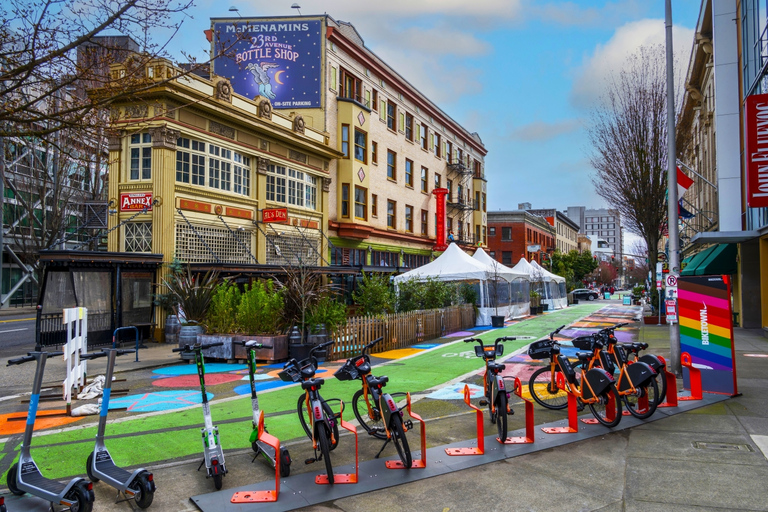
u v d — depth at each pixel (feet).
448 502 16.26
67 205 94.02
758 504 15.46
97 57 26.27
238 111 67.46
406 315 57.11
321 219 89.10
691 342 30.30
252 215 72.28
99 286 51.90
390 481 17.85
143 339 56.18
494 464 19.47
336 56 94.02
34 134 22.89
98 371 39.52
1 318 88.07
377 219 107.34
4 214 105.50
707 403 27.50
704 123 90.07
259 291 46.91
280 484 17.71
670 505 15.58
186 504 16.25
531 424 21.66
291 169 81.61
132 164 59.52
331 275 83.87
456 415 27.17
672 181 35.58
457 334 67.92
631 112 74.74
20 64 22.36
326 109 90.33
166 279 56.75
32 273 106.11
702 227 92.17
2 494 16.81
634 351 27.02
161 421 26.00
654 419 24.75
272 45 88.74
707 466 18.53
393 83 113.80
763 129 43.04
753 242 66.03
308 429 22.24
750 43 59.57
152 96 56.29
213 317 47.01
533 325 79.77
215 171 66.03
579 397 25.46
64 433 23.89
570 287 210.79
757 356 43.27
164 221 57.82
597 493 16.69
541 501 16.20
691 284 30.40
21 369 40.68
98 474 16.35
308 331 46.34
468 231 161.48
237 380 36.81
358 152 99.14
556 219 278.46
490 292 83.71
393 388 34.22
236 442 22.56
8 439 22.86
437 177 140.36
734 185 65.41
